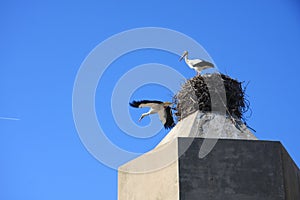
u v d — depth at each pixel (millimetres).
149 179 18844
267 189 17812
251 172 17859
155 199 18297
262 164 18000
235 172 17766
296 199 18703
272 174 17953
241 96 19938
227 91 19750
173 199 17453
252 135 18938
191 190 17359
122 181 20562
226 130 18828
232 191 17578
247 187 17703
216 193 17484
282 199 17812
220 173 17672
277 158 18125
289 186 18312
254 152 18062
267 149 18172
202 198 17359
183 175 17469
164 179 18047
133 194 19672
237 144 18031
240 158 17906
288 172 18516
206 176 17547
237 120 19438
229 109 19594
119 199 20656
